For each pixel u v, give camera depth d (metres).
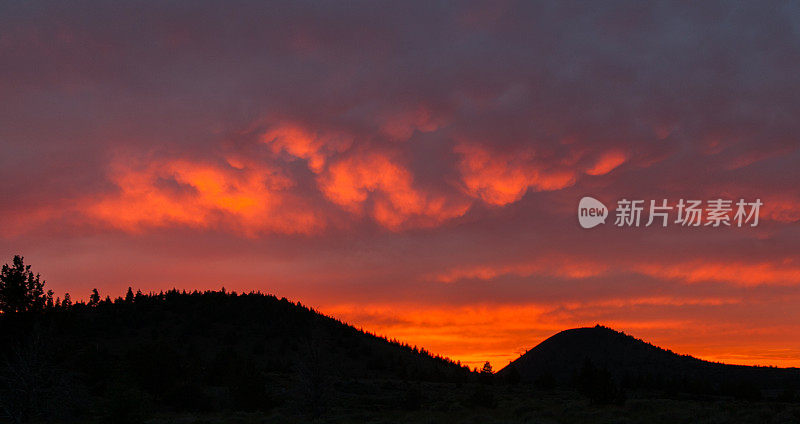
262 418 38.28
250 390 52.97
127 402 28.44
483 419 37.53
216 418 38.16
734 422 31.62
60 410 34.41
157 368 53.41
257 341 189.88
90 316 184.50
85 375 51.88
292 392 43.19
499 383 115.38
